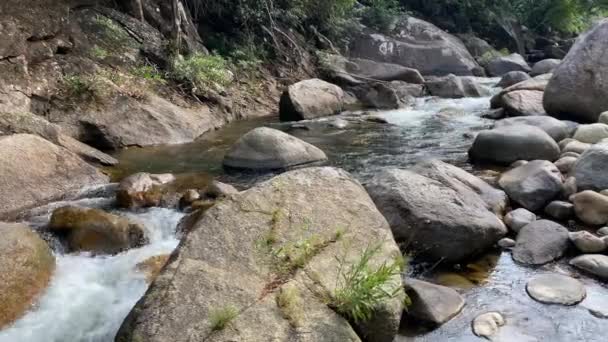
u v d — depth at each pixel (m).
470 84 14.05
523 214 5.00
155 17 11.64
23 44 8.22
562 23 23.44
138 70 9.65
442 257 4.32
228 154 6.84
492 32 22.81
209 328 2.89
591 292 3.87
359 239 3.71
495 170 6.50
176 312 2.98
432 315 3.55
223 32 13.38
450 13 22.42
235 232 3.60
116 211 5.11
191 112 9.45
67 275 3.97
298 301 3.12
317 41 15.63
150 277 3.95
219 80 10.84
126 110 8.34
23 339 3.33
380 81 13.89
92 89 8.30
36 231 4.45
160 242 4.57
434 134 8.78
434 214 4.39
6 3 8.43
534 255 4.37
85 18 9.91
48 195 5.44
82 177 5.92
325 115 10.76
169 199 5.36
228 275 3.27
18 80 7.83
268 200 3.90
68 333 3.43
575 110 8.73
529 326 3.51
